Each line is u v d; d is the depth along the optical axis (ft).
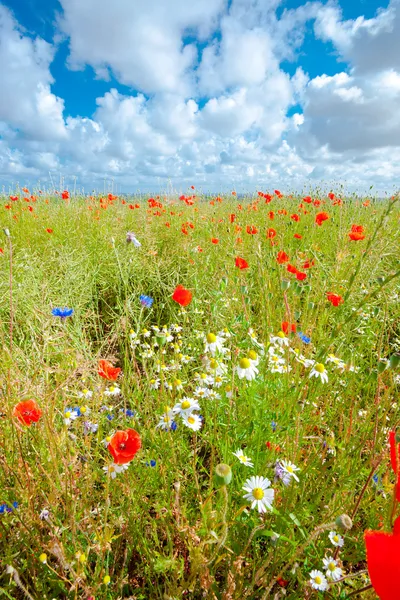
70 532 5.12
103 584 4.70
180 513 5.05
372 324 10.41
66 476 5.03
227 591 4.38
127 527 5.41
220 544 4.12
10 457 5.80
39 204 26.76
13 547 5.09
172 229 20.77
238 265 9.91
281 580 4.88
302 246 17.71
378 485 5.40
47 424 5.19
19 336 10.25
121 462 4.25
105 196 29.50
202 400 7.40
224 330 9.09
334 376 7.93
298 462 5.96
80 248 17.49
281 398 6.48
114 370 5.82
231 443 6.40
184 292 6.44
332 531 4.88
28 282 12.72
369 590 4.56
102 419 6.84
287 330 7.28
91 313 12.66
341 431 6.77
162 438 6.25
